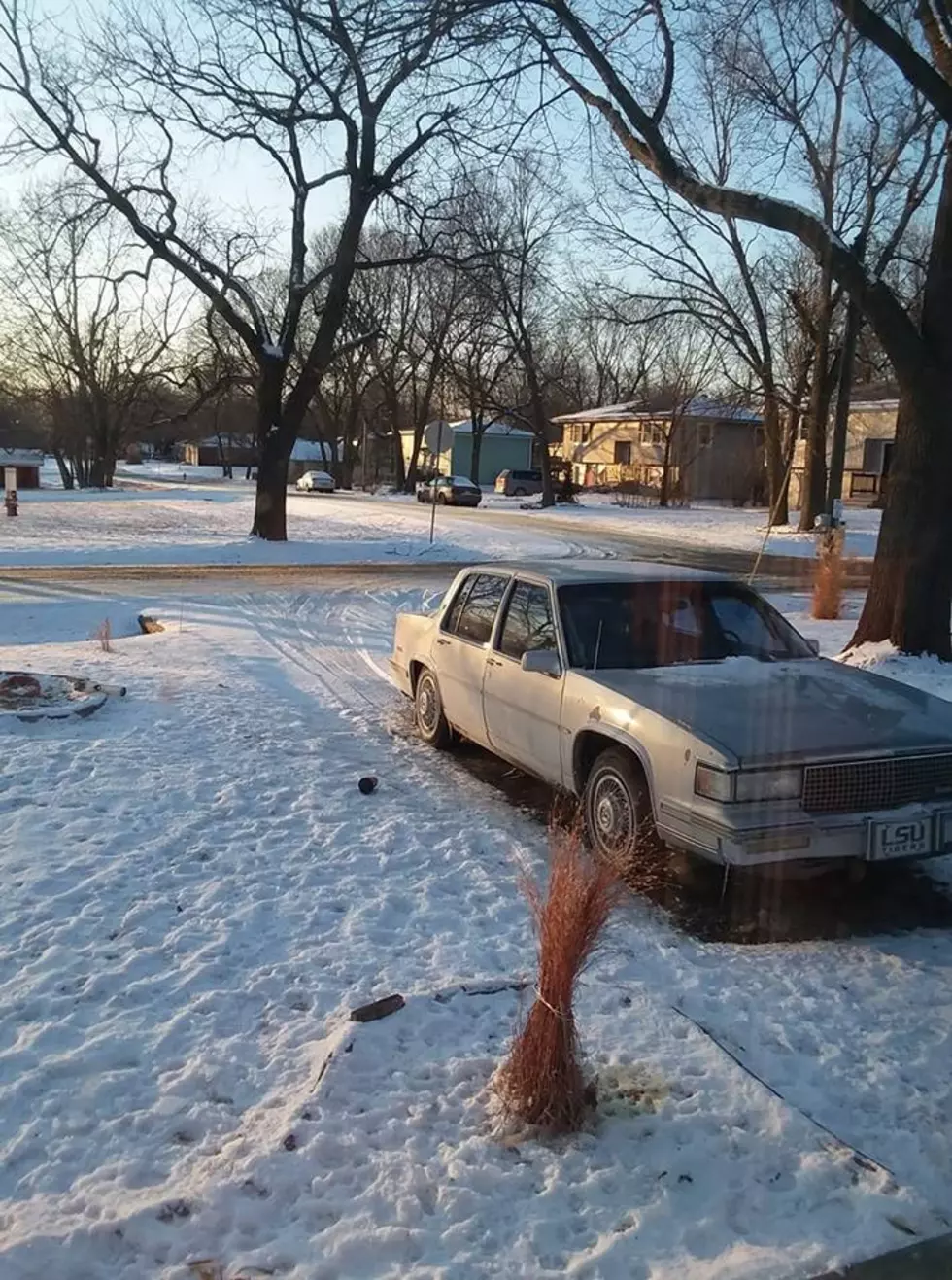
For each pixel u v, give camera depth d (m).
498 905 4.95
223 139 22.84
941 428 11.30
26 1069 3.48
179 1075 3.47
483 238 26.73
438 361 55.97
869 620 12.01
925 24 11.60
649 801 5.23
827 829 4.71
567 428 65.88
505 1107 3.24
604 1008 3.96
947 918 5.02
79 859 5.31
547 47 11.52
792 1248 2.74
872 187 23.47
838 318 32.00
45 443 88.75
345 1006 3.94
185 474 95.75
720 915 5.02
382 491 65.38
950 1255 2.74
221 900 4.89
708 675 5.82
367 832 5.90
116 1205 2.84
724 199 11.41
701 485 53.03
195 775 6.81
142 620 14.57
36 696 8.66
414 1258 2.69
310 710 9.06
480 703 7.04
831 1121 3.33
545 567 7.07
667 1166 3.03
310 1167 2.99
